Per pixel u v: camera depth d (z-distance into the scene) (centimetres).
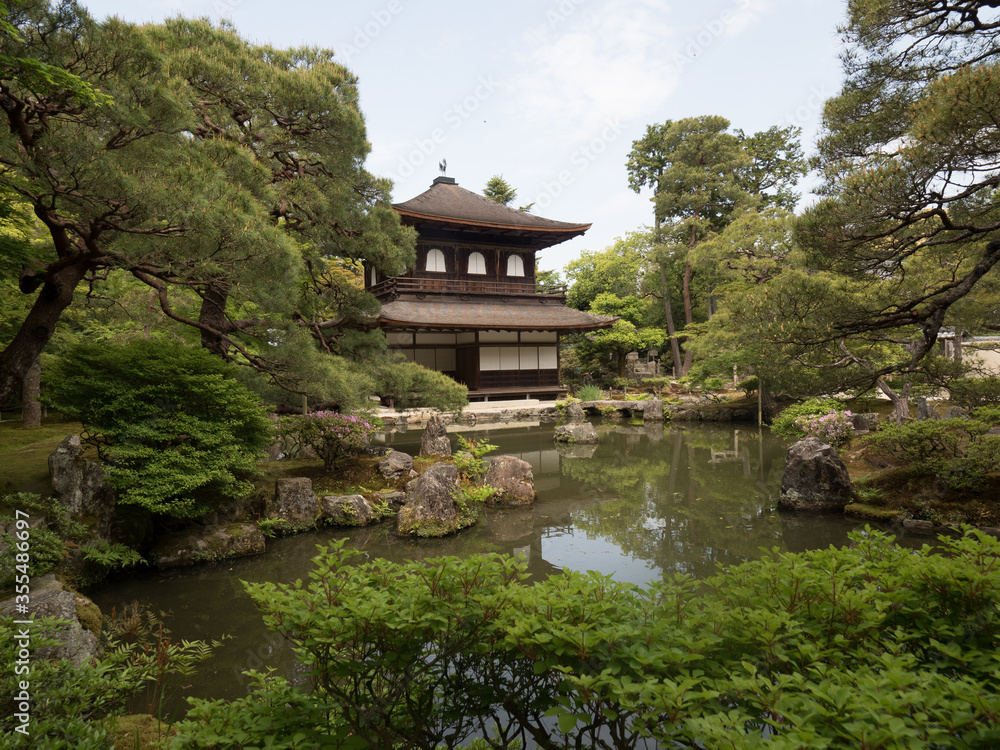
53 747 267
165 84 778
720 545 896
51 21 642
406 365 1491
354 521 1058
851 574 279
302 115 1258
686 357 4119
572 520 1082
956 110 648
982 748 179
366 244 1401
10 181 736
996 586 261
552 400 3272
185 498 855
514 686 278
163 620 667
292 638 263
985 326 1139
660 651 237
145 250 786
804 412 1786
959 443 1036
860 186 728
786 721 219
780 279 1008
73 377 838
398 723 283
